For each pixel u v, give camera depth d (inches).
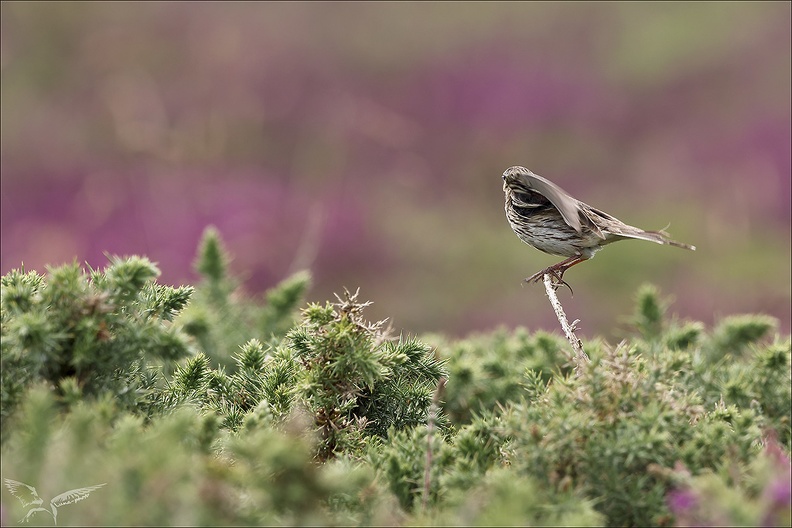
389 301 563.2
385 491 124.6
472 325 545.0
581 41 810.8
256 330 244.1
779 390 187.0
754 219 621.9
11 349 122.6
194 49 734.5
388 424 159.9
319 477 110.3
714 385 191.5
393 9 824.9
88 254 530.9
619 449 122.0
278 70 740.7
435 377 167.2
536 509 115.6
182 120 670.5
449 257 594.9
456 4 841.5
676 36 789.9
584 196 679.1
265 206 582.6
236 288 263.7
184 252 532.7
